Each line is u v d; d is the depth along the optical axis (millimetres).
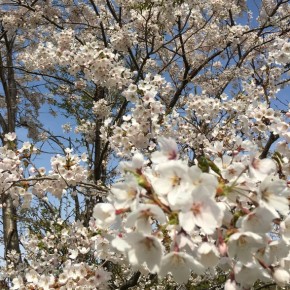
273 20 1619
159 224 302
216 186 279
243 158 360
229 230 290
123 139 860
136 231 289
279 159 469
